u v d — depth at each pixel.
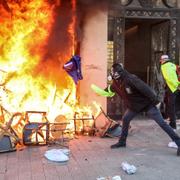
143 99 7.02
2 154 6.84
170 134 6.88
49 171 5.88
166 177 5.65
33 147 7.36
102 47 9.17
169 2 10.25
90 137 8.35
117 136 8.30
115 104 10.09
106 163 6.34
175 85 9.18
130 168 5.81
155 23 11.29
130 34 12.74
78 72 8.54
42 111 8.03
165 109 9.92
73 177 5.62
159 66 10.98
